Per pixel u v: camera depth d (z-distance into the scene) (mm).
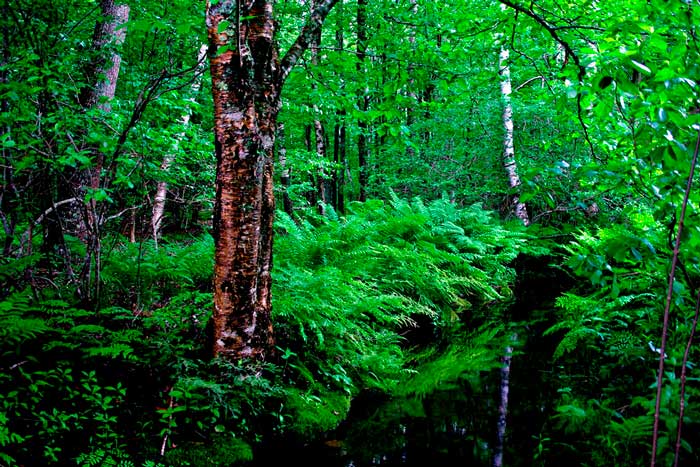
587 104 2715
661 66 2420
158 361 3361
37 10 3877
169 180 4918
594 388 4199
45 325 2979
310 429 3572
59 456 2621
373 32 6938
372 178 13523
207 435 3148
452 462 3229
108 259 4535
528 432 3605
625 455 3010
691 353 3547
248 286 3441
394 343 5680
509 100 10539
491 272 9117
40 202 4074
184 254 5254
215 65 3293
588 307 5418
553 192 2848
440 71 4613
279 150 9695
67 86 3734
